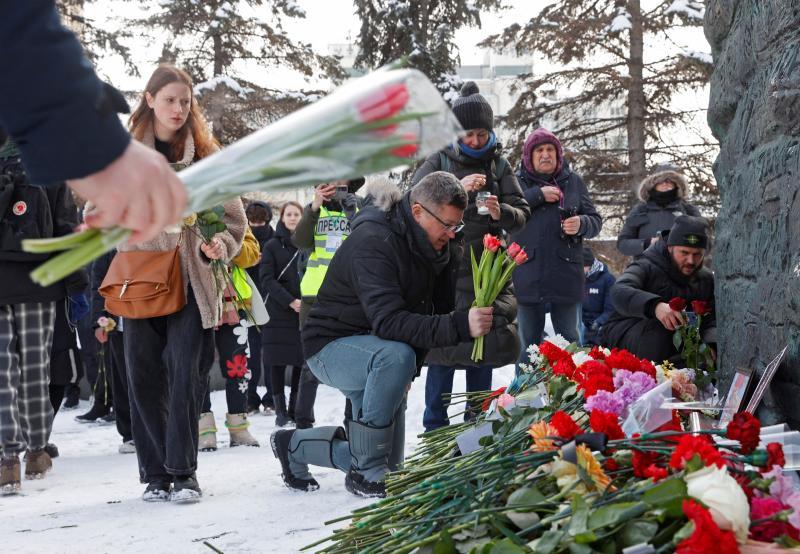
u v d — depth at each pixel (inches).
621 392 101.5
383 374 176.7
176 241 190.5
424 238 181.0
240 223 198.5
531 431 87.4
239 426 286.4
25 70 46.0
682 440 69.2
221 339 287.9
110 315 292.4
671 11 814.5
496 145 241.4
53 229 224.8
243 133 988.6
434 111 48.5
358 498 182.2
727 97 157.2
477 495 84.9
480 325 173.9
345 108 47.4
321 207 262.7
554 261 261.3
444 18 938.7
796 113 117.0
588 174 828.6
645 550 63.0
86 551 149.7
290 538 152.4
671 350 200.5
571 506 70.9
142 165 47.7
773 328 125.2
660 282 207.2
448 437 128.3
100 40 960.3
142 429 194.5
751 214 139.7
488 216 234.1
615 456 81.7
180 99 185.8
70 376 301.1
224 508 180.4
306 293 260.5
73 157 46.6
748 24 141.3
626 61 832.9
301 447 192.4
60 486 218.5
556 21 845.2
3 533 165.3
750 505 70.6
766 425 128.4
